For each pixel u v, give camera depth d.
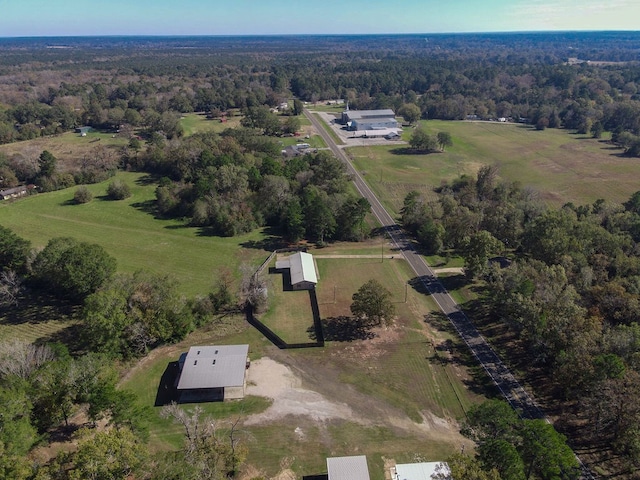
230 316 99.88
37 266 102.50
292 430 71.56
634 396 62.19
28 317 96.75
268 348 90.75
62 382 65.44
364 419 74.12
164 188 157.75
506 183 162.75
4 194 164.38
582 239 114.19
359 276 118.44
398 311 103.12
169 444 67.69
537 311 85.12
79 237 136.75
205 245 134.38
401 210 159.12
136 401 72.69
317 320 99.44
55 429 68.62
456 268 123.38
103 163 190.75
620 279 97.19
